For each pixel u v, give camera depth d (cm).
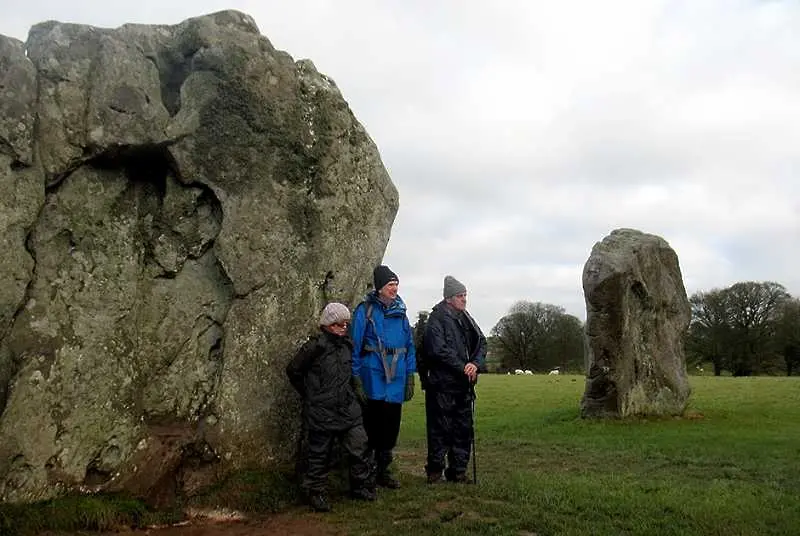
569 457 1115
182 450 728
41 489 645
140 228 746
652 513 721
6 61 648
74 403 671
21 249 652
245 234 769
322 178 822
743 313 5384
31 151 662
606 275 1503
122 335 714
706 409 1734
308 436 727
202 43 760
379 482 813
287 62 810
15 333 648
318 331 808
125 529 651
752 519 708
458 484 825
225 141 764
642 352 1596
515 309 6519
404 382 790
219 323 771
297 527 668
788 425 1470
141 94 723
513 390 2617
